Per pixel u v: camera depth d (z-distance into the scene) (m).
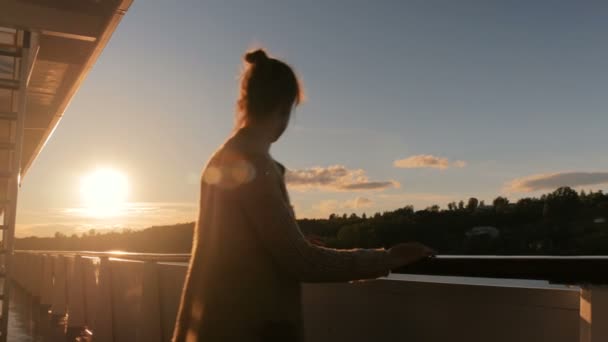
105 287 6.65
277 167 1.75
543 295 1.79
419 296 2.22
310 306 2.88
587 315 1.57
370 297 2.47
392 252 1.71
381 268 1.67
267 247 1.58
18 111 6.29
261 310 1.60
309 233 2.32
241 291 1.61
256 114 1.71
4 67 7.23
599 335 1.53
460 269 1.85
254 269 1.62
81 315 8.15
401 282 2.31
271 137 1.74
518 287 1.87
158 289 5.09
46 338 8.34
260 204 1.56
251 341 1.59
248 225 1.63
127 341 5.80
